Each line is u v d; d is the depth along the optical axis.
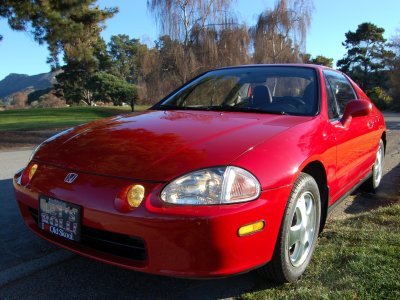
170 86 28.94
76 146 2.90
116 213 2.34
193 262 2.26
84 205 2.45
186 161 2.43
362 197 4.96
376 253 3.09
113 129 3.10
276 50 30.20
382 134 5.11
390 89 53.81
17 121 22.58
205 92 3.92
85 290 2.75
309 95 3.53
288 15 29.95
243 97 3.68
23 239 3.55
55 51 23.58
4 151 9.37
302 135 2.89
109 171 2.52
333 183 3.34
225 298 2.65
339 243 3.36
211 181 2.31
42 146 3.17
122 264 2.41
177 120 3.15
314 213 2.99
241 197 2.33
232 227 2.26
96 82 71.50
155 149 2.61
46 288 2.77
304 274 2.89
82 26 16.44
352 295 2.50
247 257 2.36
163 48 28.97
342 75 4.50
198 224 2.22
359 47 68.19
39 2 14.60
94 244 2.57
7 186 5.34
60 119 24.89
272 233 2.47
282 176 2.52
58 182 2.64
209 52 26.58
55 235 2.70
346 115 3.62
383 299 2.46
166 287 2.79
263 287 2.75
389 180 5.88
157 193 2.32
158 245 2.28
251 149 2.53
